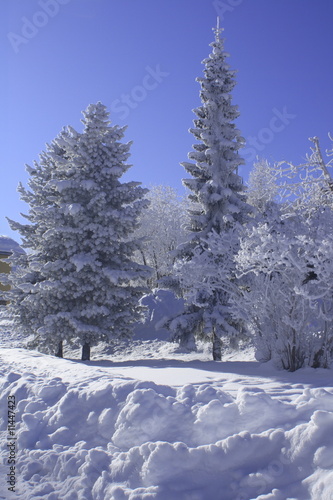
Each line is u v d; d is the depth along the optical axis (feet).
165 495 14.66
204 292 62.13
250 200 74.59
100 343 85.35
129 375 34.86
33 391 26.25
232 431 16.83
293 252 38.34
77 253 66.85
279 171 48.29
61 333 64.03
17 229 77.10
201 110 66.69
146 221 139.03
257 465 14.88
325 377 32.73
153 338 83.97
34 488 17.12
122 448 17.98
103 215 65.62
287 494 13.33
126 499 14.97
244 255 37.37
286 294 39.88
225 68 66.80
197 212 67.51
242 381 30.60
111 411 19.92
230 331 59.52
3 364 39.86
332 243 32.27
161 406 18.51
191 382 29.96
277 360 41.88
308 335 39.75
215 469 15.21
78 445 19.30
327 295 37.93
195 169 65.77
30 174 77.92
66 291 64.54
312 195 45.47
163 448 15.93
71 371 31.55
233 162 63.72
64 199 67.31
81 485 16.55
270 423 16.66
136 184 69.56
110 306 67.15
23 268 75.31
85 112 68.54
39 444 20.52
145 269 69.97
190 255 64.39
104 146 68.69
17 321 71.10
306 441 14.47
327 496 12.34
